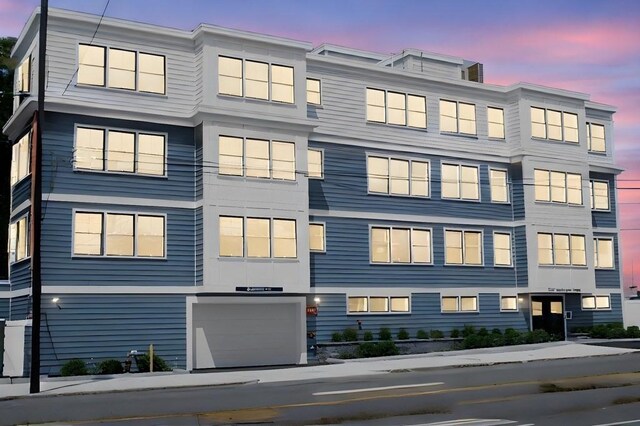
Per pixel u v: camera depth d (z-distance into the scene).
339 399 19.45
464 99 37.69
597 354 31.62
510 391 20.80
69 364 26.00
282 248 30.38
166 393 21.52
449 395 20.08
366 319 33.59
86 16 28.22
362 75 34.75
